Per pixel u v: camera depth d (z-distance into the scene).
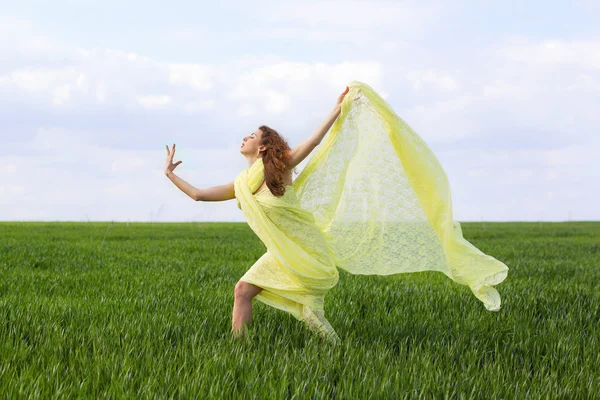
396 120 6.52
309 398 4.49
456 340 6.37
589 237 30.47
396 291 9.80
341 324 7.23
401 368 5.23
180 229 36.75
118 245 20.00
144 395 4.44
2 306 7.61
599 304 8.84
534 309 8.35
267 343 5.95
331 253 6.65
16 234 26.22
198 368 4.91
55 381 4.70
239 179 6.15
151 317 7.04
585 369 5.45
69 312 7.32
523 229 40.06
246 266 13.88
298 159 6.03
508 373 5.14
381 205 6.75
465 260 6.75
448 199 6.57
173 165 6.38
